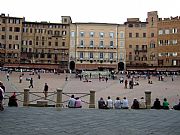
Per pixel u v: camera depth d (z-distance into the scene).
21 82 77.50
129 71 138.88
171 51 137.88
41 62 143.75
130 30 143.38
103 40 142.00
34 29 144.62
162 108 31.92
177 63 136.25
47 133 16.11
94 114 25.06
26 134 15.66
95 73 107.56
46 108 28.86
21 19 143.62
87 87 71.31
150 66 141.00
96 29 142.00
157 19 142.00
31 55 143.75
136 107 31.38
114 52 142.00
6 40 142.12
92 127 18.41
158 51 141.12
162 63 140.00
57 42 144.75
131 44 143.50
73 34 142.38
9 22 142.75
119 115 24.80
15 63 136.88
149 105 32.19
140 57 143.25
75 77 103.50
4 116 21.98
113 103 33.47
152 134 16.55
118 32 142.75
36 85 71.94
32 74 107.19
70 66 141.50
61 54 144.25
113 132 16.89
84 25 142.12
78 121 20.72
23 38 144.25
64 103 41.12
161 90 67.38
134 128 18.39
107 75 107.19
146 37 143.25
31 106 31.33
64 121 20.56
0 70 117.12
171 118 23.30
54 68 139.88
